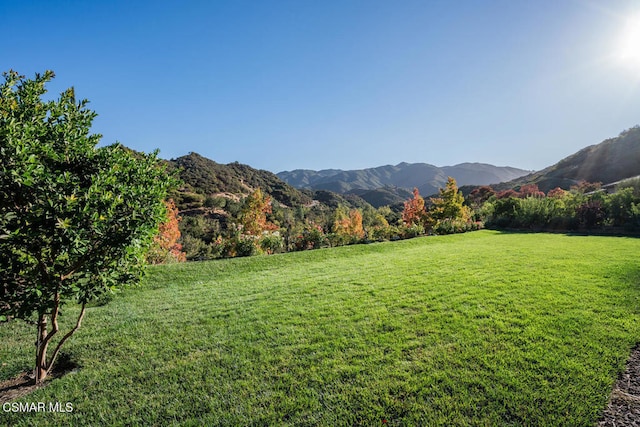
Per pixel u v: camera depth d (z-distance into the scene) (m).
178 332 5.55
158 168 4.52
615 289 6.39
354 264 11.41
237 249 15.79
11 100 3.77
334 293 7.41
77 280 3.82
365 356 4.18
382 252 14.61
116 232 3.61
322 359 4.19
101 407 3.44
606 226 20.03
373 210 63.53
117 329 5.88
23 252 3.27
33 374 4.39
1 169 2.99
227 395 3.53
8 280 3.34
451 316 5.35
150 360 4.51
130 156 4.38
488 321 5.00
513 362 3.73
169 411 3.30
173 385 3.79
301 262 12.73
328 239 18.39
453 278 8.03
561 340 4.21
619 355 3.78
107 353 4.82
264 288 8.46
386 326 5.12
